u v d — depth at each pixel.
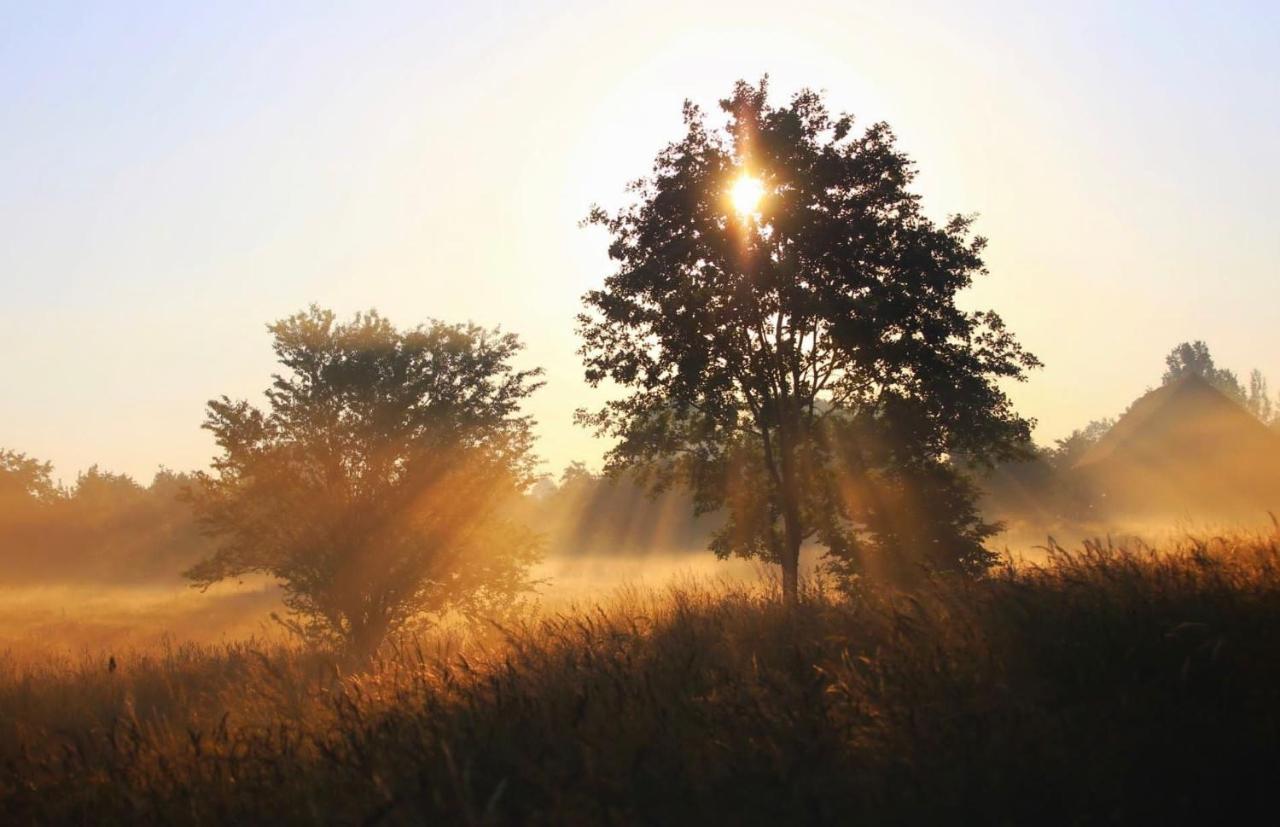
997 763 5.01
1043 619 6.80
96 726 9.06
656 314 23.84
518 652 8.22
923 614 7.41
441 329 27.34
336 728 7.10
